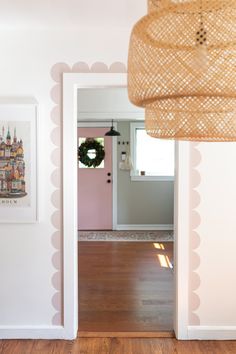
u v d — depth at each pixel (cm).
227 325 257
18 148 248
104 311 307
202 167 251
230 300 256
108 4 206
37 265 255
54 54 247
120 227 668
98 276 401
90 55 247
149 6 112
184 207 251
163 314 301
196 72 95
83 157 657
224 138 125
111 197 667
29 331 257
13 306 257
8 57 247
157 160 664
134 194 666
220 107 109
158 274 408
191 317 257
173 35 96
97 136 661
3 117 246
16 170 249
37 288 256
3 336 257
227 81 94
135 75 106
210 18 95
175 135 117
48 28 245
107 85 249
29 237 254
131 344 251
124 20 231
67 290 254
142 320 289
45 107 249
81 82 247
